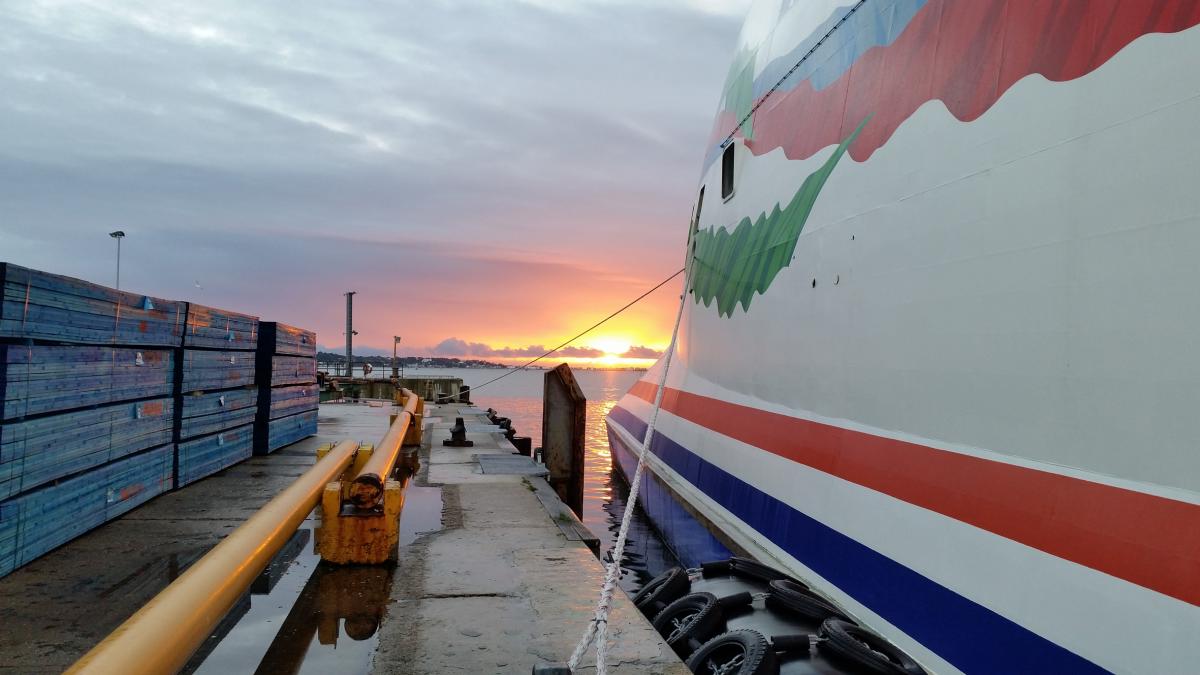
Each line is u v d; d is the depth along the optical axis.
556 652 3.93
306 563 5.53
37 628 3.99
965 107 4.60
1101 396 3.44
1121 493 3.29
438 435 14.43
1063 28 3.90
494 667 3.73
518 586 4.99
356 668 3.71
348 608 4.54
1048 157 3.86
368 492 5.39
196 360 8.08
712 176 11.02
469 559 5.61
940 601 4.27
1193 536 2.96
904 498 4.75
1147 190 3.30
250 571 3.29
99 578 4.81
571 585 5.02
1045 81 3.95
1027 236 3.95
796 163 7.33
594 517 15.34
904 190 5.14
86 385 5.68
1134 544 3.19
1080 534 3.45
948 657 4.14
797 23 8.04
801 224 6.87
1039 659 3.55
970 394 4.30
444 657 3.85
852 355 5.70
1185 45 3.22
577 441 13.20
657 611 4.74
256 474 8.75
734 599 4.27
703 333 10.47
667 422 11.89
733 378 8.74
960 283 4.45
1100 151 3.56
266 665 3.73
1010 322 4.02
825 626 3.67
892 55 5.68
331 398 27.80
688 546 9.53
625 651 3.93
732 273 9.04
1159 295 3.21
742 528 7.41
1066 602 3.46
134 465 6.69
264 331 10.55
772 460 6.95
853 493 5.38
